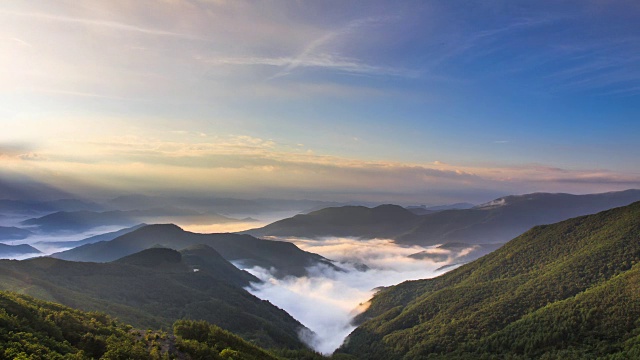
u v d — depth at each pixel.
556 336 175.00
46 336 81.50
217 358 98.62
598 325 172.00
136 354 85.31
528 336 183.75
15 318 83.12
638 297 173.62
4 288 174.38
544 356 166.88
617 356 147.75
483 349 190.38
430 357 198.75
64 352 78.06
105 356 81.06
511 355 177.75
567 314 183.75
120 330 102.06
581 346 165.50
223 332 123.19
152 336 102.31
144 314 189.00
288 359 180.25
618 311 172.62
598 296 186.88
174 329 115.75
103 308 180.38
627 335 160.25
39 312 94.25
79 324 95.25
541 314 193.75
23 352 68.25
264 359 116.25
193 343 102.62
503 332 194.25
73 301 179.25
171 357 92.19
